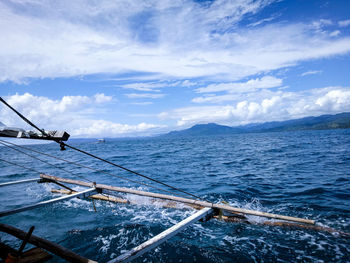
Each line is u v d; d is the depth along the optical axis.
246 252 6.42
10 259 3.67
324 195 11.25
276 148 43.44
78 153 49.81
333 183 13.62
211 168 21.64
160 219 8.93
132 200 11.01
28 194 12.51
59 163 28.98
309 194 11.52
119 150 57.22
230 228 8.04
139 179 16.97
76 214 9.47
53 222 8.66
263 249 6.55
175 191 13.16
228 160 27.59
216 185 14.30
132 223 8.52
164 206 10.23
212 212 7.03
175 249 6.62
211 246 6.78
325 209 9.37
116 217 9.16
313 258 6.03
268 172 18.36
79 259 3.99
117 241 7.16
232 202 10.79
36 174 19.70
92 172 20.69
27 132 4.37
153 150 52.22
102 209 10.09
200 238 7.31
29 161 32.78
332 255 6.12
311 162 22.92
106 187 9.01
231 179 16.03
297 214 9.01
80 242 7.10
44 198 11.78
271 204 10.33
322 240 6.92
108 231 7.85
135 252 4.41
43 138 4.41
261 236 7.34
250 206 10.16
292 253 6.30
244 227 8.06
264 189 12.96
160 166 23.92
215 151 42.62
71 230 7.93
